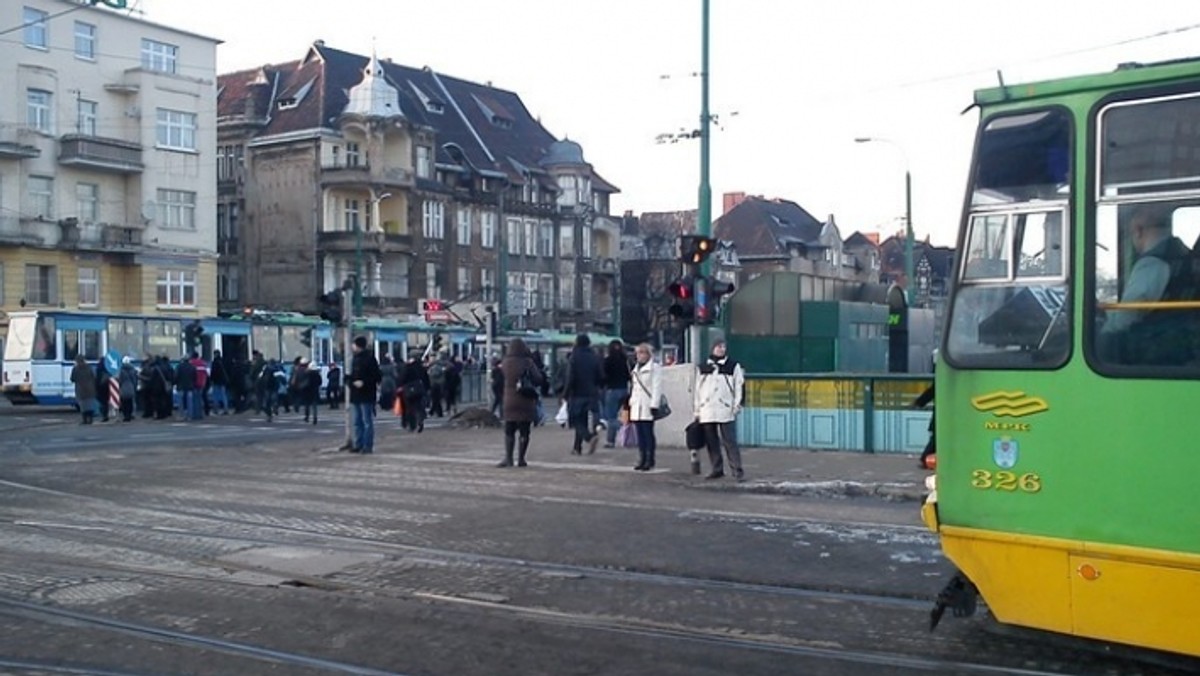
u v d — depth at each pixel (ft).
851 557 35.24
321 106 214.07
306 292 210.79
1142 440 20.79
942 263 246.68
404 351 166.30
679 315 59.36
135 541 38.22
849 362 88.63
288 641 25.80
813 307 86.12
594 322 268.21
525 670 23.65
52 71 164.04
